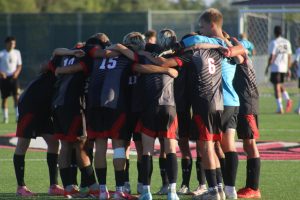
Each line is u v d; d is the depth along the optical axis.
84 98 28.02
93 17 100.38
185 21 100.12
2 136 49.06
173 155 26.33
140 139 28.34
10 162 37.81
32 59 100.75
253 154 28.08
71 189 28.41
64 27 100.56
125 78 26.98
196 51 26.41
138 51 26.98
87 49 27.64
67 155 28.20
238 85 27.77
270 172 34.34
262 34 86.75
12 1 156.00
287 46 65.25
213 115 26.20
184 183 29.16
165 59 26.28
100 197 26.98
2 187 30.95
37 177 33.47
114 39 100.38
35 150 42.12
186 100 27.84
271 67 65.25
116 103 26.64
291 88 92.88
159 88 26.28
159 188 30.58
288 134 49.56
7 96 59.59
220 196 26.91
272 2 69.50
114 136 26.70
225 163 27.52
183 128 28.38
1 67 59.44
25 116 28.58
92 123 26.89
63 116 27.67
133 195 28.61
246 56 27.77
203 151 26.41
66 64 28.00
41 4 166.38
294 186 30.72
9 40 59.19
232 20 100.12
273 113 65.69
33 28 100.88
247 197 27.95
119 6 177.75
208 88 26.17
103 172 26.98
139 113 27.03
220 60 26.69
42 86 28.86
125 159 27.09
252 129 27.77
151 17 100.00
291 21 95.50
